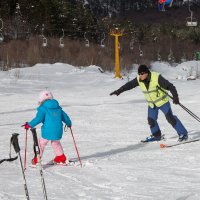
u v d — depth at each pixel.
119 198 6.26
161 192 6.57
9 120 15.75
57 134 8.73
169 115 10.93
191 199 6.10
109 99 22.30
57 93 25.86
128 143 11.30
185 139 11.02
